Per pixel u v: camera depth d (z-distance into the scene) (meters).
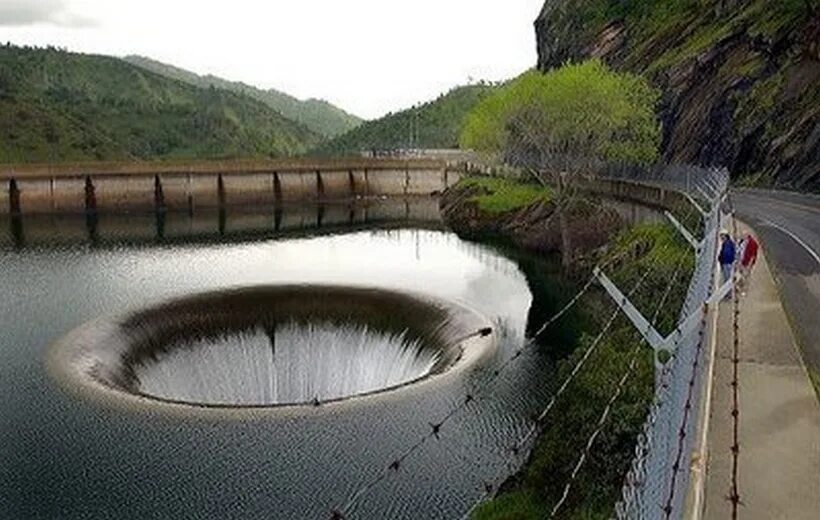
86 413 30.84
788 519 9.40
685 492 7.84
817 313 18.61
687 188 45.50
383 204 106.88
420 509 24.86
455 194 92.50
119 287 58.41
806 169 46.03
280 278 61.22
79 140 195.00
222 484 25.98
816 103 48.25
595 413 21.47
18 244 77.44
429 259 68.81
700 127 61.28
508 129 67.44
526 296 54.22
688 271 28.92
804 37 52.62
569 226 62.88
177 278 61.66
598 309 44.53
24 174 92.56
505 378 34.16
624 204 57.88
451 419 30.14
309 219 94.44
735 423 9.38
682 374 10.28
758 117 53.53
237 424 29.44
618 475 18.70
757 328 16.78
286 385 42.09
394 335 43.75
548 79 62.97
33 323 48.06
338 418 29.95
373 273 63.38
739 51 62.00
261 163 105.31
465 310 42.88
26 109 193.88
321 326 45.94
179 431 29.06
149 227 88.12
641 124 62.06
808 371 14.29
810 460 10.78
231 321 45.09
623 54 86.19
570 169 64.31
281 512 24.66
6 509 24.91
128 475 26.61
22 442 28.88
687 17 78.00
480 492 25.41
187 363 41.62
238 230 86.69
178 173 100.75
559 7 110.62
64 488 26.03
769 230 30.62
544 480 22.06
